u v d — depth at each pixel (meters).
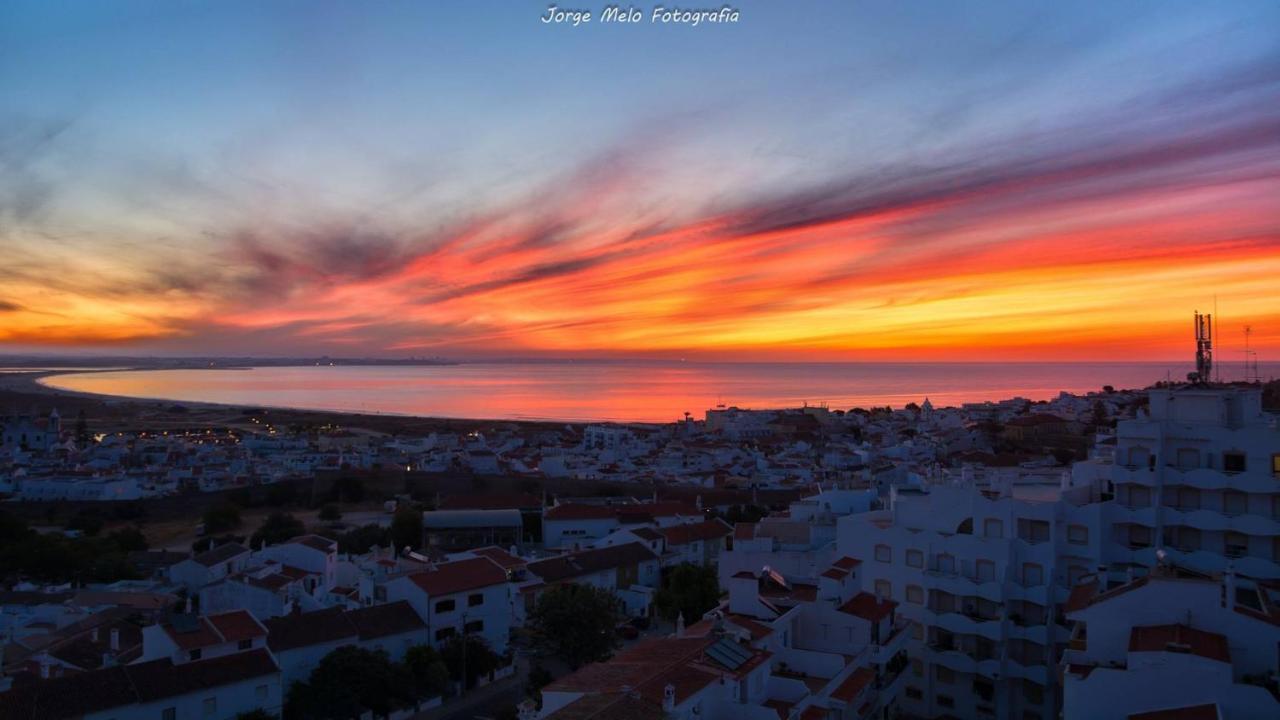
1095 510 66.12
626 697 40.00
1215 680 41.72
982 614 66.81
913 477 101.12
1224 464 66.25
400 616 85.56
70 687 62.28
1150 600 47.50
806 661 53.59
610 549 122.12
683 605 94.62
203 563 118.25
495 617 92.19
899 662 65.00
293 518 174.00
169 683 65.06
